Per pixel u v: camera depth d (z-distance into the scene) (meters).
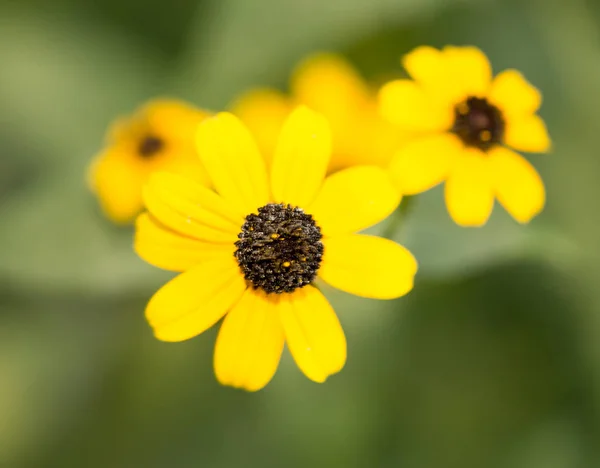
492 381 0.37
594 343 0.36
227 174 0.30
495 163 0.31
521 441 0.36
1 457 0.36
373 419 0.36
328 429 0.36
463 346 0.37
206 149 0.30
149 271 0.34
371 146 0.37
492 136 0.31
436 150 0.31
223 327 0.29
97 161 0.35
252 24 0.38
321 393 0.36
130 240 0.34
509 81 0.31
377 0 0.38
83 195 0.35
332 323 0.30
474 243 0.32
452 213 0.31
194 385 0.37
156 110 0.35
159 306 0.29
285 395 0.36
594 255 0.35
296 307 0.30
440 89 0.31
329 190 0.30
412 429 0.36
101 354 0.37
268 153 0.37
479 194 0.31
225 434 0.36
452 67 0.31
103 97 0.39
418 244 0.32
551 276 0.36
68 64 0.39
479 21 0.38
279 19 0.38
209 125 0.30
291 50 0.38
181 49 0.39
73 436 0.36
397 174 0.31
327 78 0.38
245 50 0.38
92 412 0.37
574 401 0.36
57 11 0.39
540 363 0.36
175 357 0.37
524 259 0.35
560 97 0.37
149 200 0.30
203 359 0.37
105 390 0.37
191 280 0.29
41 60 0.39
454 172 0.31
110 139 0.35
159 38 0.39
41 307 0.37
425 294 0.37
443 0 0.38
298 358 0.29
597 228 0.35
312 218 0.30
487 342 0.37
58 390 0.37
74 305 0.37
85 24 0.39
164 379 0.37
